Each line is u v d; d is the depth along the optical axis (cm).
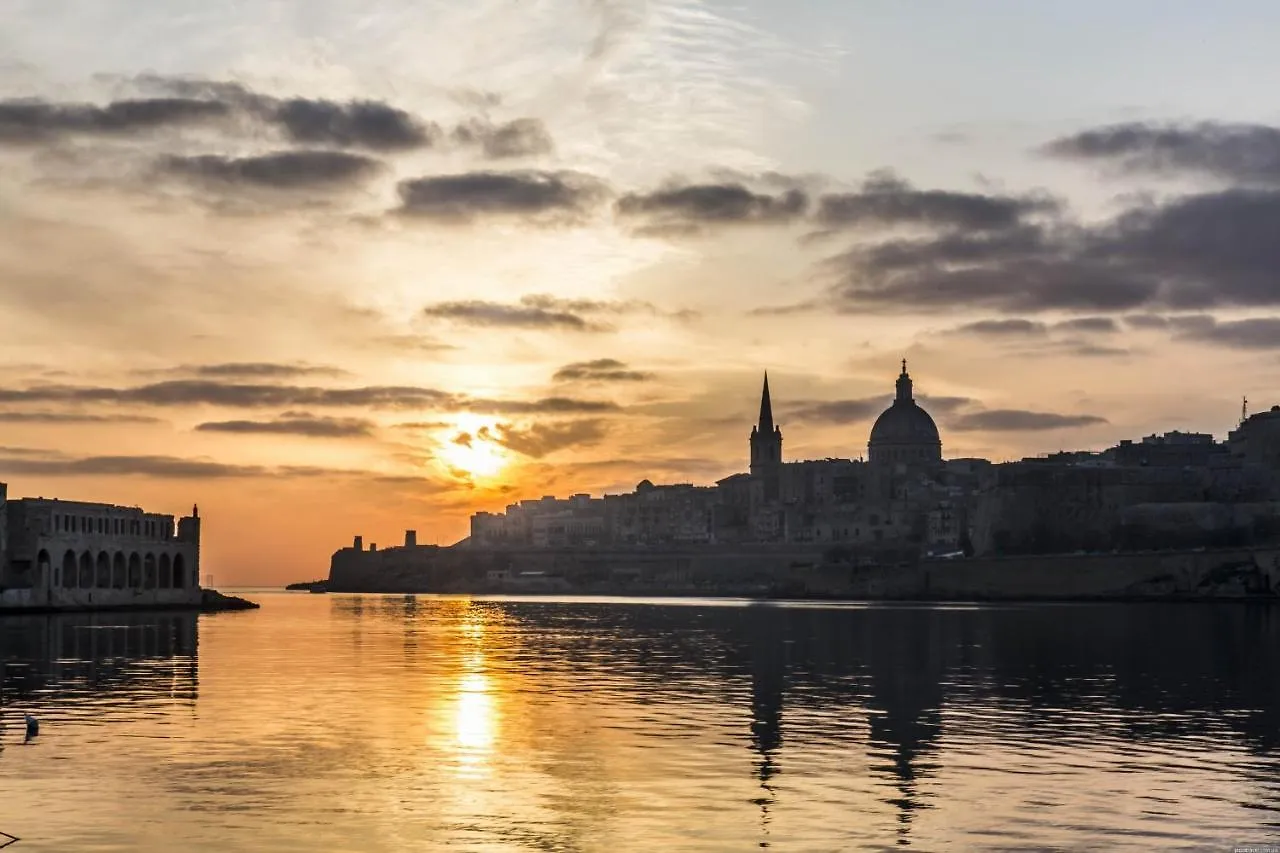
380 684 9100
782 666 10900
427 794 5144
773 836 4525
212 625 18075
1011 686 9106
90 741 6291
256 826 4609
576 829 4606
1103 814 4853
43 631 15388
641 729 6844
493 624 19812
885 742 6425
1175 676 9925
